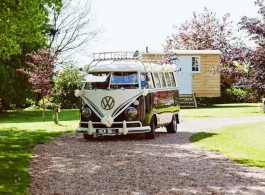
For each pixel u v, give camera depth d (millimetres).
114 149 13469
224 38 46875
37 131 18938
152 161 11297
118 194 8023
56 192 8172
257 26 17031
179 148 13539
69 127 20844
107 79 16266
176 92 19312
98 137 16906
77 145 14469
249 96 18188
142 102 15898
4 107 40219
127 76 16234
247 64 18219
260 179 9133
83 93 16219
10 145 14422
